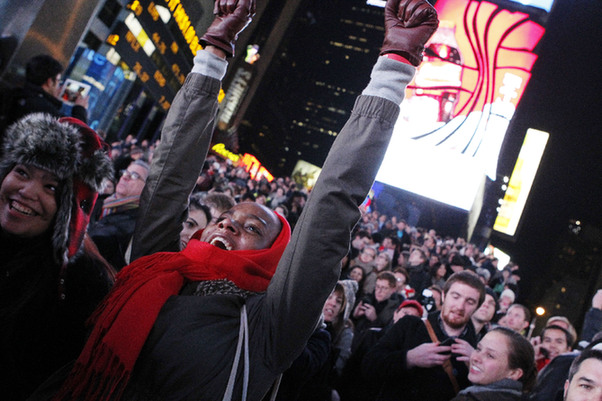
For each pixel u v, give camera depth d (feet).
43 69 12.84
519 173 122.62
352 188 4.30
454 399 10.43
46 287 5.60
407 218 71.41
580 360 8.90
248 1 5.98
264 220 5.34
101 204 13.55
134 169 11.30
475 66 57.82
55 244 5.52
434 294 16.44
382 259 18.97
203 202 10.94
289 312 4.20
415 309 13.05
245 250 5.07
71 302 5.83
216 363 4.22
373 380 11.63
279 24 178.29
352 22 455.22
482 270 28.94
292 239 4.37
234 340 4.36
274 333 4.26
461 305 11.56
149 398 4.24
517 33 56.49
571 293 162.30
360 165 4.31
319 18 449.89
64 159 5.39
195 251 4.89
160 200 5.83
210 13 88.69
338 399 11.19
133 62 72.13
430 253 36.65
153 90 82.53
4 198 5.48
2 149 5.61
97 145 6.01
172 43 80.94
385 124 4.40
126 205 11.02
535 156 122.83
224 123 179.32
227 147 183.42
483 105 57.00
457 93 57.62
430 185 55.52
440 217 90.33
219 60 6.00
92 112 70.33
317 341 9.14
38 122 5.50
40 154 5.28
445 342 11.38
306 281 4.18
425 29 4.56
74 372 4.48
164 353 4.22
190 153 5.90
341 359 12.24
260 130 336.49
